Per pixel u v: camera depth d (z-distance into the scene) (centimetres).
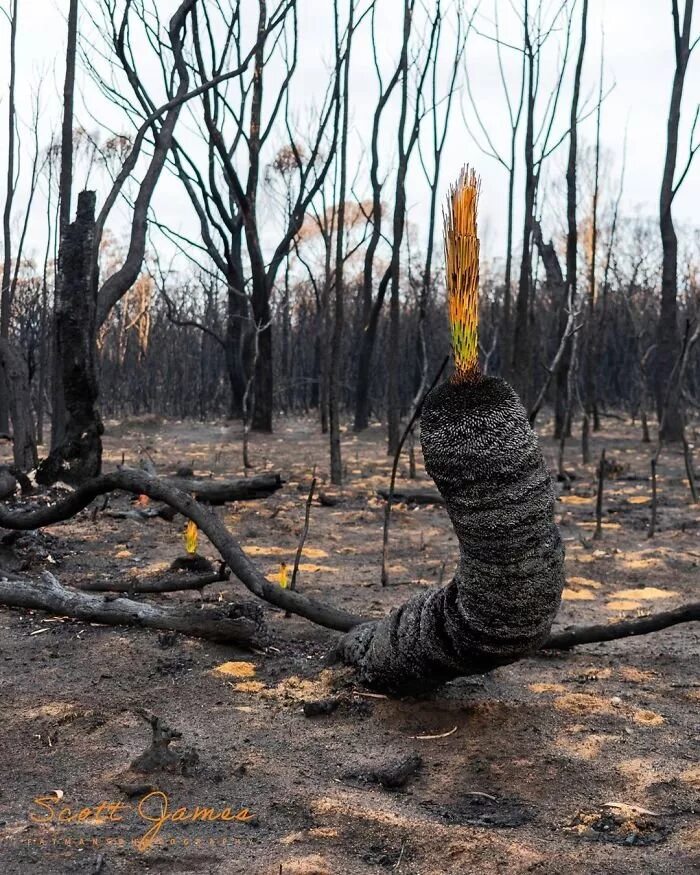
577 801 321
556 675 457
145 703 404
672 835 297
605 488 1217
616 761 353
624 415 2630
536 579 326
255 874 266
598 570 726
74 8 1041
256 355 1384
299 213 1794
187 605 562
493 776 339
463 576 336
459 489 319
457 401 317
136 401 2966
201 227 1675
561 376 1806
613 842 292
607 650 507
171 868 270
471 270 324
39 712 387
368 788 327
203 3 1423
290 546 798
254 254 1744
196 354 3111
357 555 771
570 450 1686
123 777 330
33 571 645
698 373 2467
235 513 937
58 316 894
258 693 420
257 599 588
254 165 1688
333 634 515
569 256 1333
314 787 325
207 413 2969
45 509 605
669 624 471
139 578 624
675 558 765
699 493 1159
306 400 3133
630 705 414
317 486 1195
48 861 273
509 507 317
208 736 371
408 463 1468
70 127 1028
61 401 1095
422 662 378
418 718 391
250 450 1683
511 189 1438
